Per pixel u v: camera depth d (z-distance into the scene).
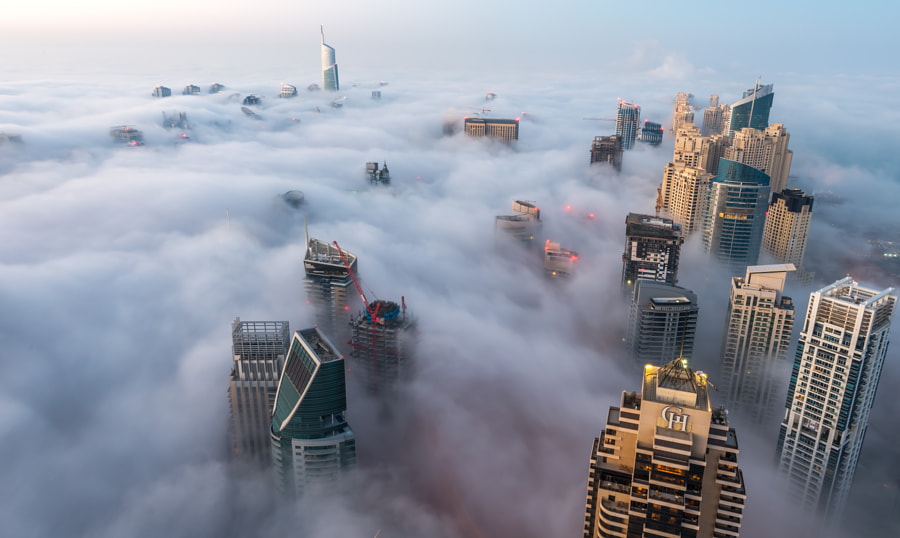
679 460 145.38
